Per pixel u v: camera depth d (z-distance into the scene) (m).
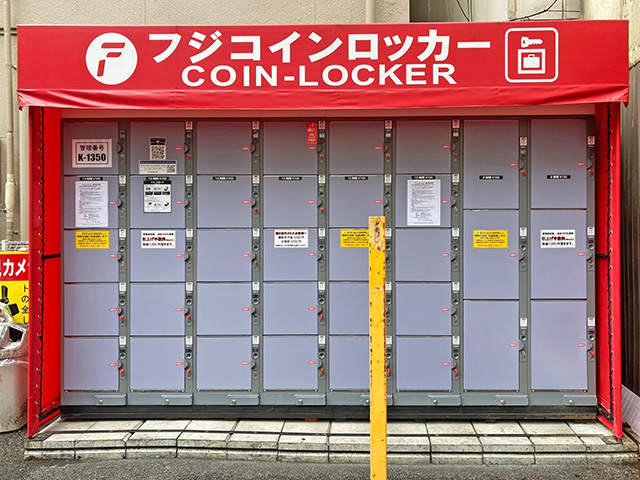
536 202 4.06
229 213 4.14
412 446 3.68
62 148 4.12
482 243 4.08
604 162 3.97
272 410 4.12
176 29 3.67
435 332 4.09
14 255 4.55
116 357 4.15
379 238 2.78
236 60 3.68
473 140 4.07
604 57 3.57
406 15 5.13
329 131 4.10
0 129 5.25
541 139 4.05
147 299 4.15
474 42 3.62
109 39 3.67
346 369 4.12
